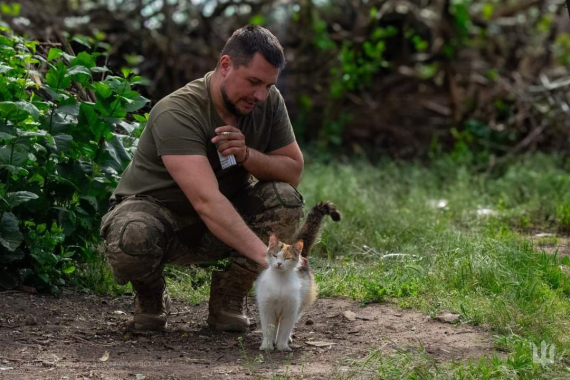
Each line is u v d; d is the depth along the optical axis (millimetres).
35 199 5359
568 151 11961
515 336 4211
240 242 4148
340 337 4566
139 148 4461
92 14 12789
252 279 4621
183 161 4191
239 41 4168
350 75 13156
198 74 13445
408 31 13438
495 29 14266
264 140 4566
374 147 13891
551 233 7809
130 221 4250
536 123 12648
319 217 4699
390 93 14102
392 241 6977
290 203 4508
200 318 5031
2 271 5285
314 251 6754
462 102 13320
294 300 4176
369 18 13656
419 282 5461
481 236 6500
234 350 4293
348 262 6379
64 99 5332
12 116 5055
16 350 4164
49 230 5488
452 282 5426
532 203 8852
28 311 4898
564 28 14367
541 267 5617
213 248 4625
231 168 4520
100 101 5281
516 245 6152
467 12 13188
